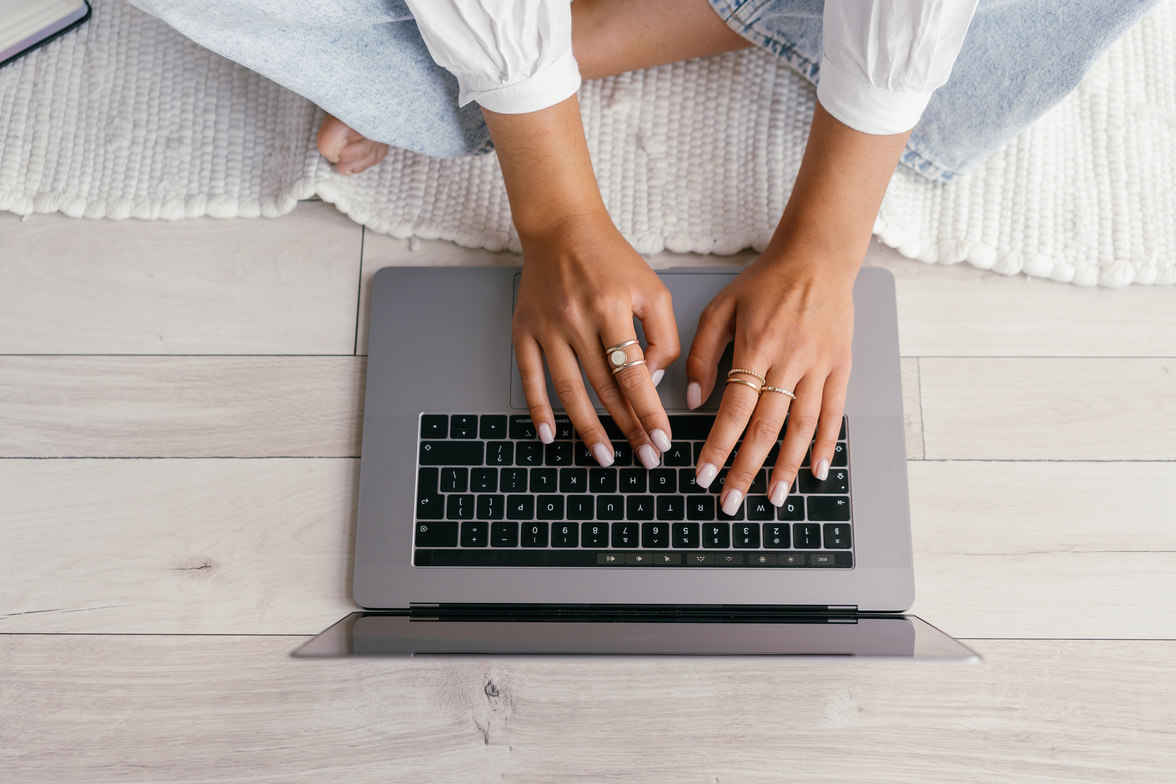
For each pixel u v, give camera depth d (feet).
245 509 2.42
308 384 2.50
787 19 2.47
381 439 2.36
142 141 2.68
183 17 2.04
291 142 2.67
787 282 2.20
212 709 2.30
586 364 2.18
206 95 2.72
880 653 1.83
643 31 2.54
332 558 2.39
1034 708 2.25
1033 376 2.47
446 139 2.53
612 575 2.25
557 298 2.19
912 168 2.61
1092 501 2.38
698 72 2.72
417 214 2.61
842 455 2.31
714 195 2.62
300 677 2.31
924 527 2.37
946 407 2.45
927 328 2.51
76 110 2.71
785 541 2.26
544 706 2.28
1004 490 2.39
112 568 2.39
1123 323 2.51
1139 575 2.33
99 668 2.32
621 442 2.33
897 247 2.54
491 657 1.85
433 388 2.40
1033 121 2.46
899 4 1.77
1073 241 2.54
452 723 2.28
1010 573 2.34
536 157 2.18
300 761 2.27
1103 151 2.63
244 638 2.34
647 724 2.27
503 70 1.96
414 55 2.27
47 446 2.46
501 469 2.32
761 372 2.15
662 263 2.59
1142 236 2.54
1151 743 2.23
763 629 2.07
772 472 2.21
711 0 2.45
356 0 2.04
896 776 2.22
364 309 2.56
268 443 2.47
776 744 2.25
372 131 2.45
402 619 2.18
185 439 2.47
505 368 2.41
